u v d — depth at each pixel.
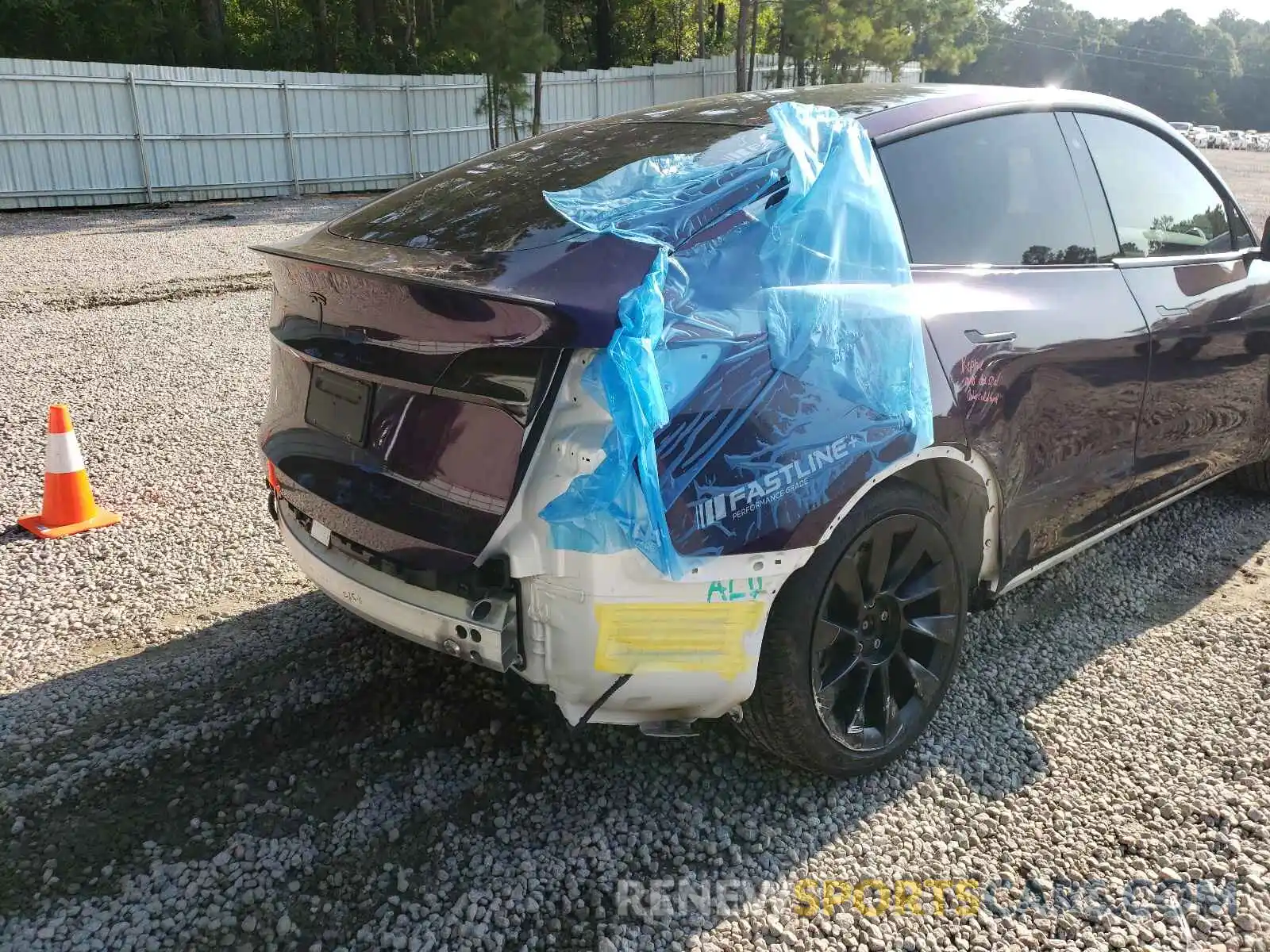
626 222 2.30
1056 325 2.95
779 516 2.25
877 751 2.67
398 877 2.38
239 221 15.83
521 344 2.06
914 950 2.20
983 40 44.41
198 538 4.31
